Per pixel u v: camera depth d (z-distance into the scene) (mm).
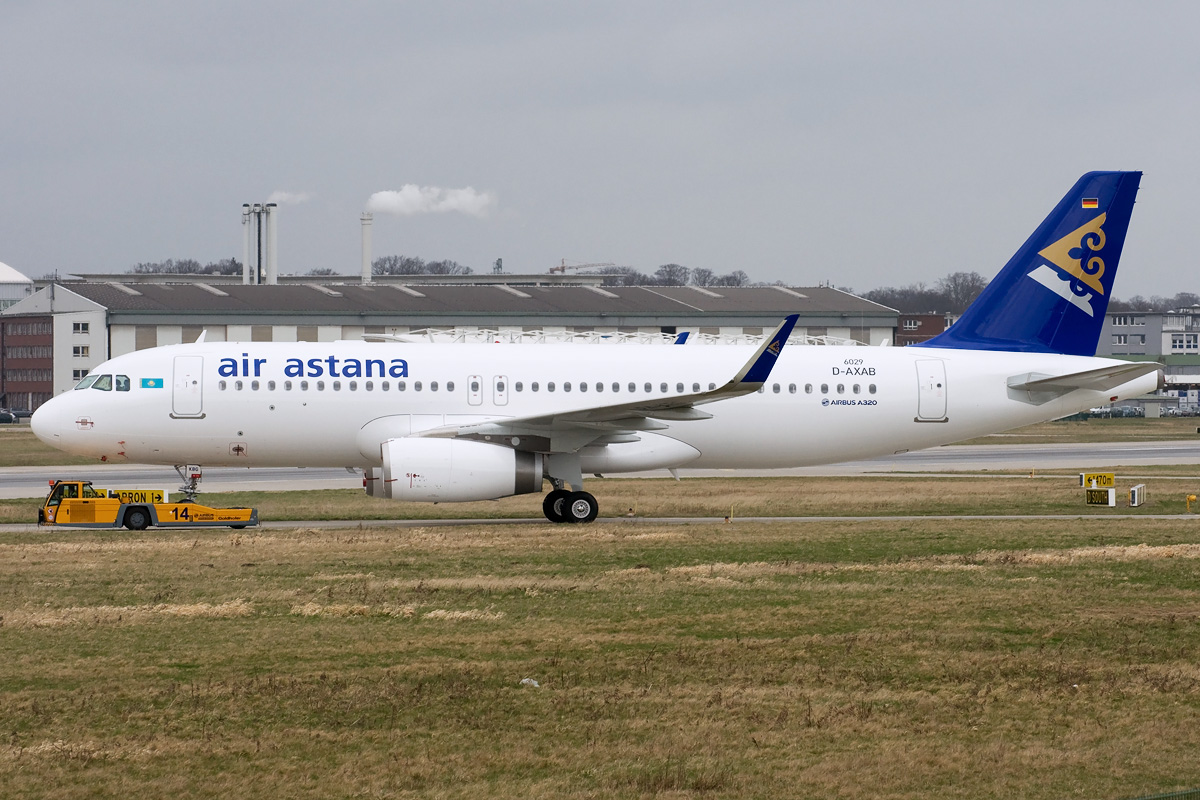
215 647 78562
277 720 62875
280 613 89562
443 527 148500
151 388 150000
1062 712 65812
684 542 131250
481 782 54500
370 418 152375
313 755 57781
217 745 59031
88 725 61906
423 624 86062
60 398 151375
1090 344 170125
